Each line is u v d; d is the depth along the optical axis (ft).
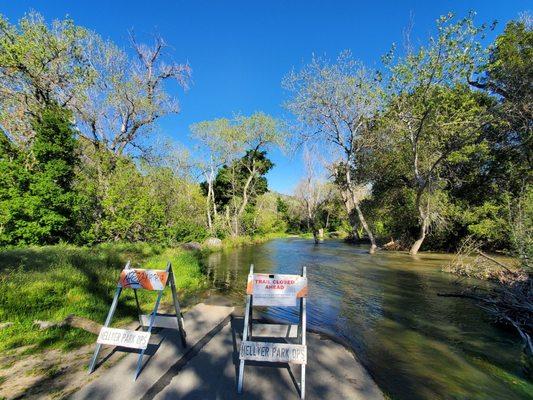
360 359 17.25
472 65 53.16
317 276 42.27
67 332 17.84
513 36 61.57
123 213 55.16
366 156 83.66
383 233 106.83
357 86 70.38
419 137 65.72
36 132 48.49
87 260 31.60
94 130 66.23
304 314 13.79
